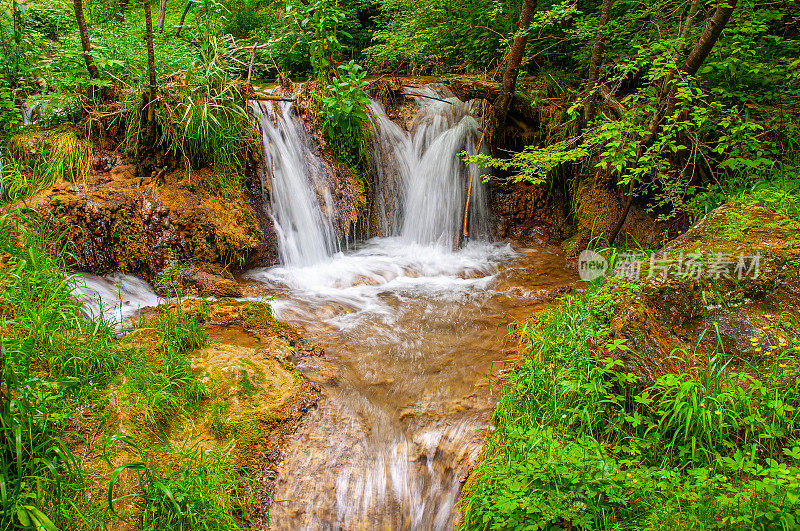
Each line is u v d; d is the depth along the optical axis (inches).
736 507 107.0
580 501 112.6
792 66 237.9
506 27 341.7
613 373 142.4
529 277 257.4
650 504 114.2
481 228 307.6
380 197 301.4
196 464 133.2
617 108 254.2
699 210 240.7
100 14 350.6
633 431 137.1
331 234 279.9
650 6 282.7
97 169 239.6
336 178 283.9
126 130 243.6
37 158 231.1
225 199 246.5
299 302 224.2
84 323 167.3
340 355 188.1
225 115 248.2
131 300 212.1
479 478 133.2
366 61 395.5
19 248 185.0
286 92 291.7
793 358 141.7
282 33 357.7
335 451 150.8
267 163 263.4
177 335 174.7
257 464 143.9
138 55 275.7
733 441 129.7
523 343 192.9
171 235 229.5
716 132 262.2
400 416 161.8
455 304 226.8
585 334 153.9
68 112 250.8
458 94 316.5
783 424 130.5
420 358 187.5
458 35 372.5
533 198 305.7
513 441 134.0
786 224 179.6
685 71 228.1
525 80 327.3
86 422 139.4
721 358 146.2
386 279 254.7
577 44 319.9
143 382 152.2
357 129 285.6
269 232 258.4
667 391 130.7
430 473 146.9
